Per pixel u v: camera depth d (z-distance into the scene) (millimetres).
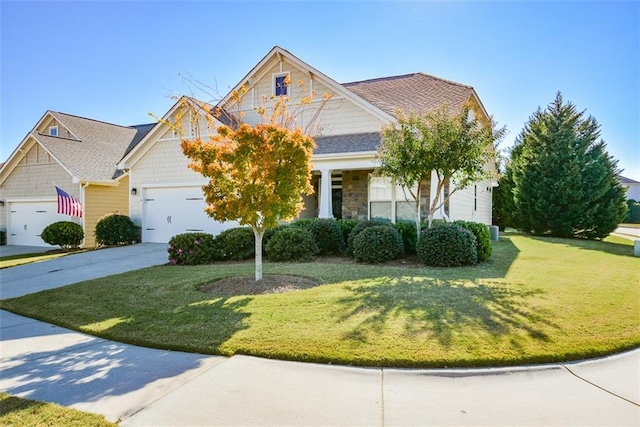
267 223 7250
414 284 7035
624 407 3113
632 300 5926
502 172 24422
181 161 15336
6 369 4008
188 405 3193
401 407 3123
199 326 5059
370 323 4883
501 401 3209
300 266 9305
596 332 4543
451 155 9391
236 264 10078
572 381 3541
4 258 14180
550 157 19141
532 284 7023
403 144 9742
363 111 13930
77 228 16438
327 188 12523
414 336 4434
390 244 9820
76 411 3123
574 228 18672
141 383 3619
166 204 15688
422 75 17625
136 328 5129
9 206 19641
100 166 18688
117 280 8328
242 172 7020
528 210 19812
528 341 4262
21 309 6336
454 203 13711
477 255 9797
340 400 3240
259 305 5902
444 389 3410
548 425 2861
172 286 7492
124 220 15703
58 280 9016
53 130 21656
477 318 5016
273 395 3336
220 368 3900
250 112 15438
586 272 8344
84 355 4359
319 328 4781
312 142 7230
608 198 18969
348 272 8383
